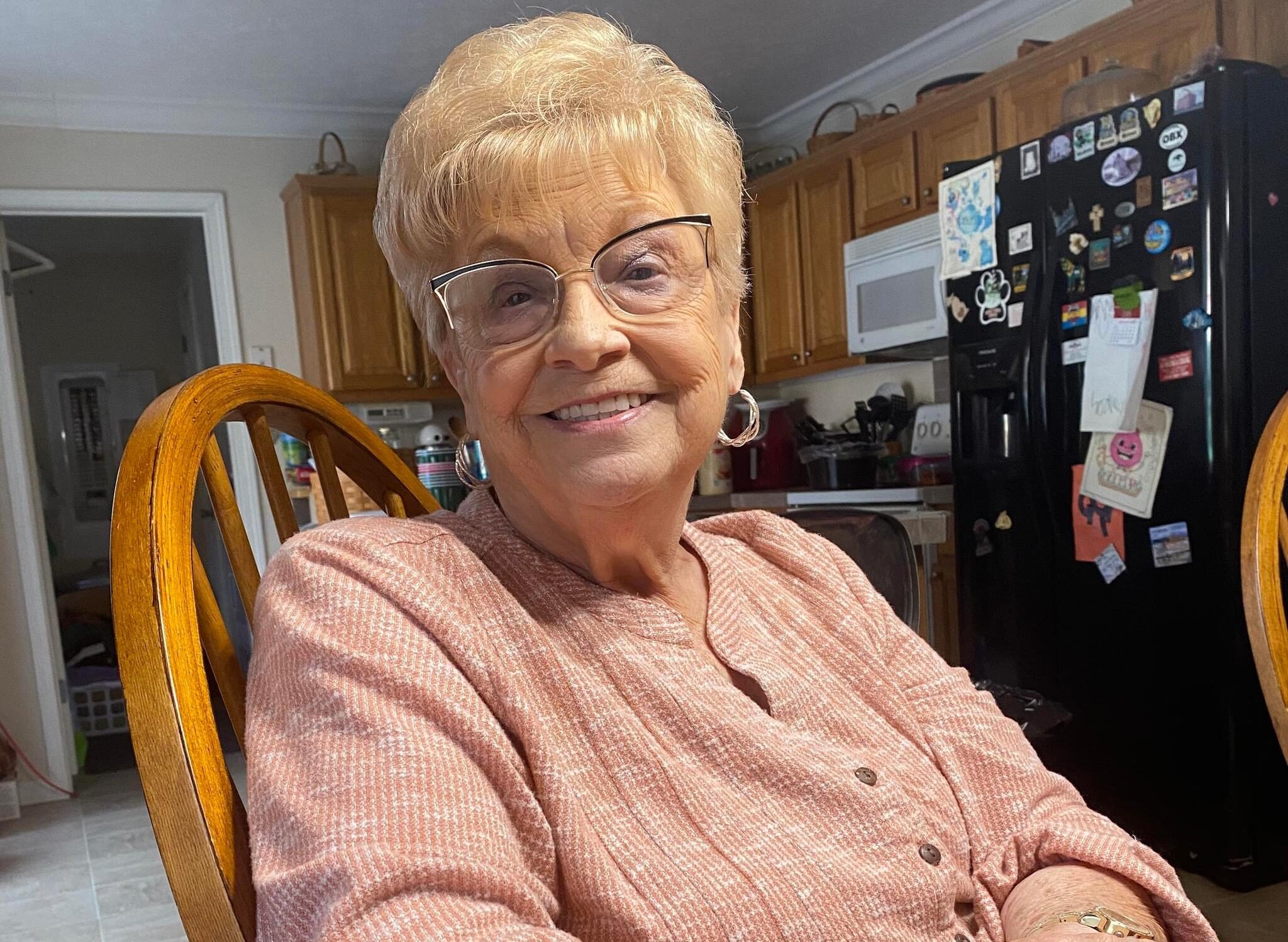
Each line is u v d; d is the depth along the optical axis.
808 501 3.46
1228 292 1.99
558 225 0.65
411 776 0.53
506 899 0.52
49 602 3.57
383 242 0.75
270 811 0.53
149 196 3.80
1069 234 2.26
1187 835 2.11
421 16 3.15
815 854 0.64
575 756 0.63
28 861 2.86
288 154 4.03
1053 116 2.88
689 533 0.83
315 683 0.57
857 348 3.54
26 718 3.49
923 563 2.91
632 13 3.27
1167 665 2.11
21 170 3.63
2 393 3.45
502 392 0.67
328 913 0.47
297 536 0.68
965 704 0.86
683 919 0.58
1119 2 3.01
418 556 0.66
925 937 0.67
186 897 0.53
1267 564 0.97
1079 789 2.32
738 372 0.83
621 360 0.66
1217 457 2.01
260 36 3.23
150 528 0.60
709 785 0.65
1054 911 0.71
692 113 0.72
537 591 0.69
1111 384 2.17
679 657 0.70
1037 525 2.37
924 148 3.34
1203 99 1.99
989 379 2.47
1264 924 1.93
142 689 0.55
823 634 0.84
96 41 3.18
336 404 0.96
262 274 4.00
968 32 3.48
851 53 3.73
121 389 6.50
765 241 4.18
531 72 0.67
